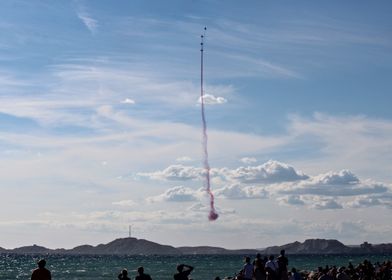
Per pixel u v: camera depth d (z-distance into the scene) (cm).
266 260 3916
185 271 3206
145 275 2948
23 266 19662
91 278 11275
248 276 3675
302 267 15662
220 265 18812
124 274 3005
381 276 5759
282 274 3666
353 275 5519
